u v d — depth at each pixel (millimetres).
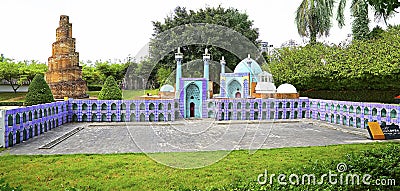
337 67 15383
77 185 4621
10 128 8094
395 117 10031
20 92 31422
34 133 9586
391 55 13406
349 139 9086
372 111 11008
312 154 6637
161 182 4750
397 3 4934
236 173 5145
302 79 17156
